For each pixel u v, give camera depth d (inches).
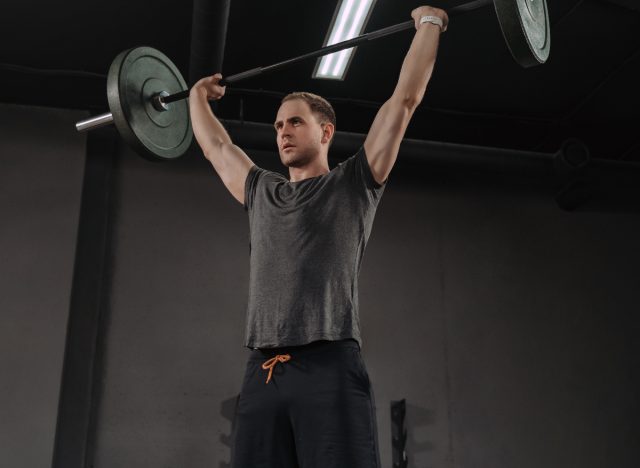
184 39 152.0
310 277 50.2
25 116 166.9
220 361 160.2
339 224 52.4
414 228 183.3
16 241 155.8
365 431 47.1
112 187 170.4
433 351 171.2
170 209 171.3
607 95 173.2
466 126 184.9
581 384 176.7
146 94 89.8
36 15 143.1
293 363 49.0
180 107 95.3
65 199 161.5
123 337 158.1
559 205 194.1
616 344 183.2
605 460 170.4
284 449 48.7
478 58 158.7
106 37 150.3
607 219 196.5
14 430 142.1
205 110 71.8
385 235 180.9
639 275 192.4
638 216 199.0
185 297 164.2
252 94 169.2
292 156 59.8
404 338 171.0
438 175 190.9
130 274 163.6
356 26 142.9
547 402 172.7
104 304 159.8
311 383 48.0
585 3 141.9
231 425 155.2
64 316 152.2
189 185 174.7
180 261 167.2
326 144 62.1
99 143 171.6
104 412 151.6
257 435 48.9
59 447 145.6
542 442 168.6
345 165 55.4
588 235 193.3
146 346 158.4
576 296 185.9
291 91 169.8
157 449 150.9
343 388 47.6
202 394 156.9
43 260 155.5
